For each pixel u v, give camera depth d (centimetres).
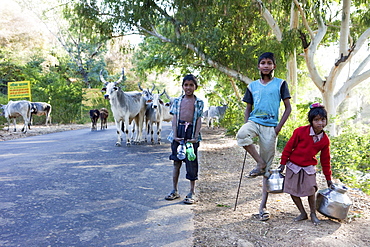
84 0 1327
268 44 1337
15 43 3055
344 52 1060
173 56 1614
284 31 1205
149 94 1137
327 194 377
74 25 1472
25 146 1019
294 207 432
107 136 1388
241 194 499
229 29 1352
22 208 412
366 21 1162
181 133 457
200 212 412
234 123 1706
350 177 583
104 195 478
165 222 375
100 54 3391
